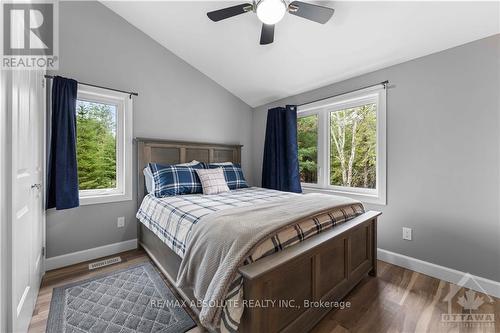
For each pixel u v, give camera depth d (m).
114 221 2.58
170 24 2.60
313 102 3.07
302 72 2.82
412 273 2.16
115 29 2.57
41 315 1.55
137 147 2.71
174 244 1.69
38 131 1.84
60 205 2.11
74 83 2.22
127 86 2.66
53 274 2.10
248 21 2.32
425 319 1.54
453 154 1.98
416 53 2.12
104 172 2.59
